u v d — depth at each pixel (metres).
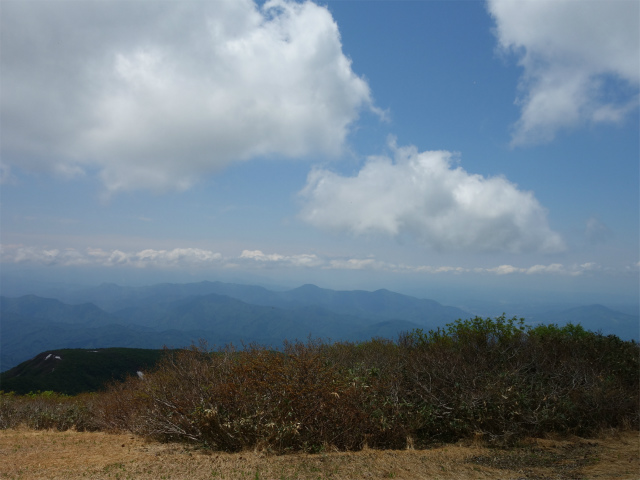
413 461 5.02
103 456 5.54
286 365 6.23
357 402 6.04
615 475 4.47
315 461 4.99
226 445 5.83
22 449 6.14
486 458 5.24
